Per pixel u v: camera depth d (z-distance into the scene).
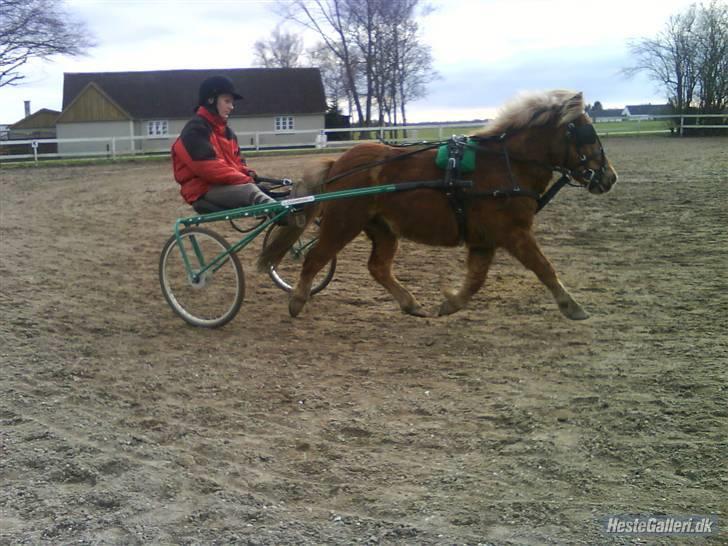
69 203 15.46
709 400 4.53
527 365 5.37
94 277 8.56
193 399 4.91
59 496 3.59
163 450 4.10
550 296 7.29
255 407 4.77
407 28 45.28
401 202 6.12
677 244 9.28
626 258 8.73
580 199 12.90
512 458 3.96
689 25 34.66
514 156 6.03
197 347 6.02
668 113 36.25
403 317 6.78
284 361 5.64
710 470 3.69
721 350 5.44
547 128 6.03
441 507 3.47
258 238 10.75
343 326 6.55
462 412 4.59
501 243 6.04
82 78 47.59
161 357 5.77
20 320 6.70
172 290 7.14
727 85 34.28
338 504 3.55
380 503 3.53
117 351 5.91
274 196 6.86
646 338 5.84
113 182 19.62
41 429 4.34
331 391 5.01
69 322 6.71
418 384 5.09
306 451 4.13
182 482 3.73
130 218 13.11
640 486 3.60
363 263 9.15
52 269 8.97
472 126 30.05
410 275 8.37
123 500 3.54
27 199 16.45
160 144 45.69
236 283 6.46
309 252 6.59
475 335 6.15
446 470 3.86
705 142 27.08
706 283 7.41
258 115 46.25
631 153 22.36
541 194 6.33
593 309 6.72
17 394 4.89
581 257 8.91
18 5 38.66
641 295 7.11
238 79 47.16
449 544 3.15
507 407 4.62
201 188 6.61
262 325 6.62
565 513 3.38
